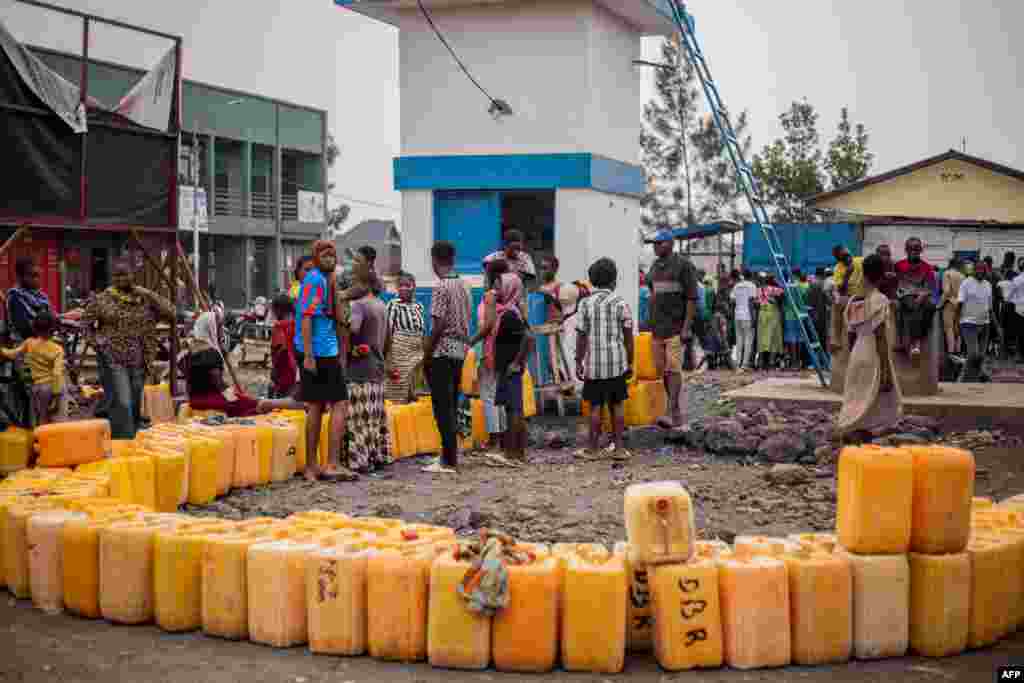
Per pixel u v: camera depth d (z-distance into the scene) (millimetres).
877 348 9820
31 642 5672
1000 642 5660
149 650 5539
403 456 11242
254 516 8469
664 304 11906
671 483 5410
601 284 10805
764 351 22516
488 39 14562
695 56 14500
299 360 9914
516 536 7621
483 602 5152
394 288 15469
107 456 8469
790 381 14953
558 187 14258
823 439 10820
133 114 15016
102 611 6047
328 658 5430
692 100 53719
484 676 5168
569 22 14227
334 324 9906
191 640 5727
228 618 5711
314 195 58312
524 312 10969
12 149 13406
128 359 10219
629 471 10219
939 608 5352
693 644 5199
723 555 5535
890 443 10352
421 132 14891
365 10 14922
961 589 5379
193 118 50062
